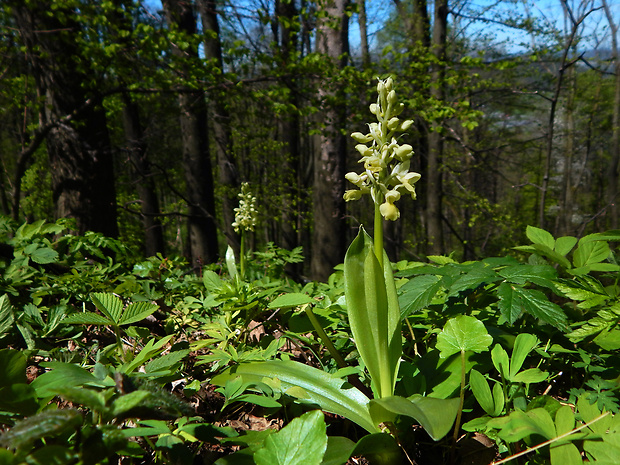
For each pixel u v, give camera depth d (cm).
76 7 753
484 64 987
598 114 2055
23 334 203
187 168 1292
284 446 126
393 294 177
